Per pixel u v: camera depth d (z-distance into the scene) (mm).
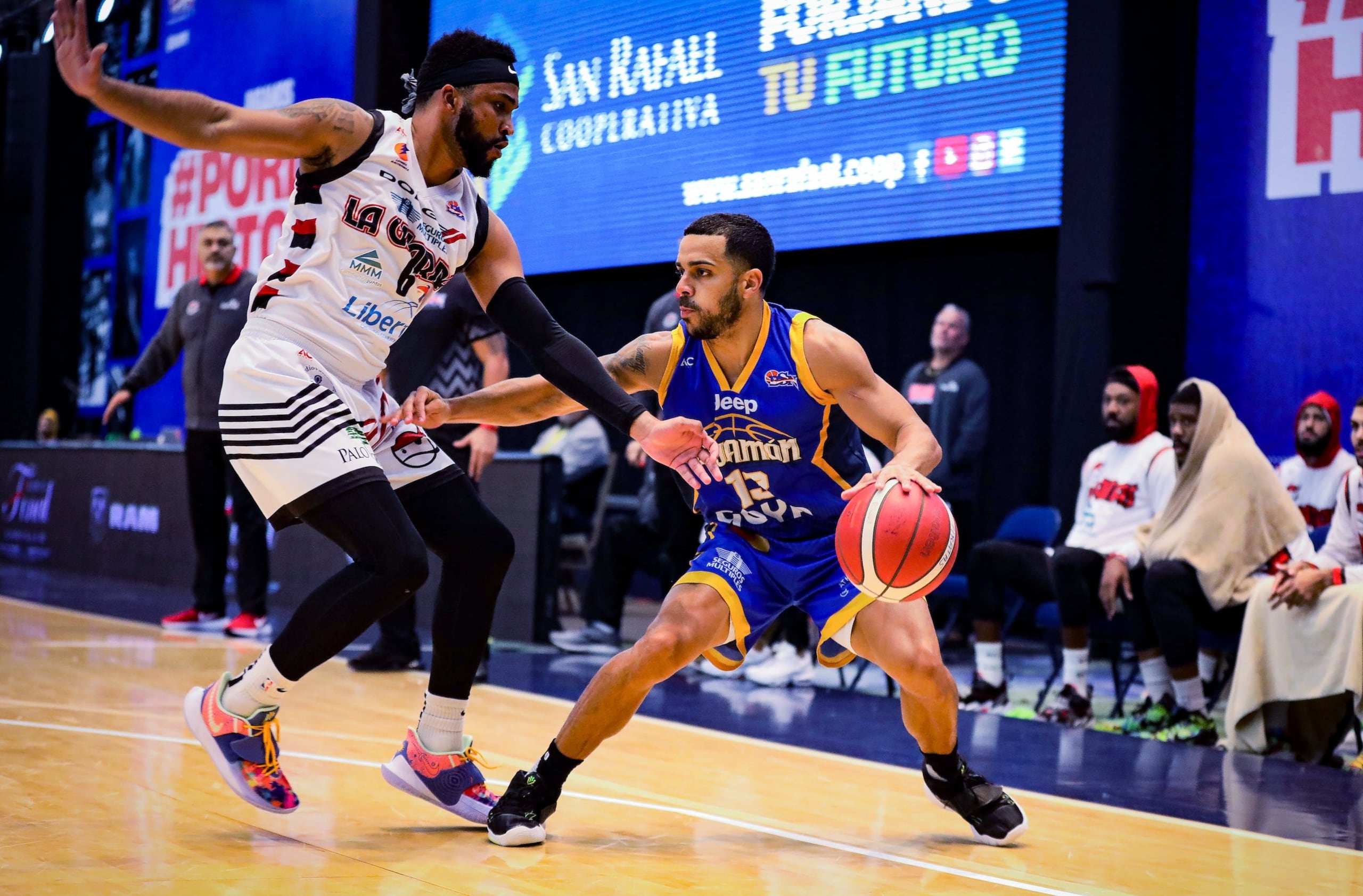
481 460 5996
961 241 8398
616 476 12320
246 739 2959
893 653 3039
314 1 12102
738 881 2748
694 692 6191
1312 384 7184
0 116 16438
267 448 2832
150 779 3475
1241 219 7406
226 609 8484
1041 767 4594
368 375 3031
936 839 3281
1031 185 7855
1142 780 4398
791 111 8898
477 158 2908
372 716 4883
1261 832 3619
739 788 3867
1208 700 6031
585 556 8766
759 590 3211
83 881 2473
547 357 3027
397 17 11422
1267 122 7297
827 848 3111
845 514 2904
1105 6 7496
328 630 2834
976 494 8766
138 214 14484
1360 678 4793
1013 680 7355
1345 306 7059
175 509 10352
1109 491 6004
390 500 2875
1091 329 7570
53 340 15914
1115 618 6141
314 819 3143
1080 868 3020
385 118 2857
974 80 8062
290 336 2883
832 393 3125
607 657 7359
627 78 9852
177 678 5531
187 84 13750
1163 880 2947
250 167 12648
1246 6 7355
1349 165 7016
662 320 6629
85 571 11469
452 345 5953
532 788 3006
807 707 5812
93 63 2395
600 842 3061
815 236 8812
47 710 4531
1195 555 5395
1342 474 6078
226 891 2459
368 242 2854
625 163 9898
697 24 9406
